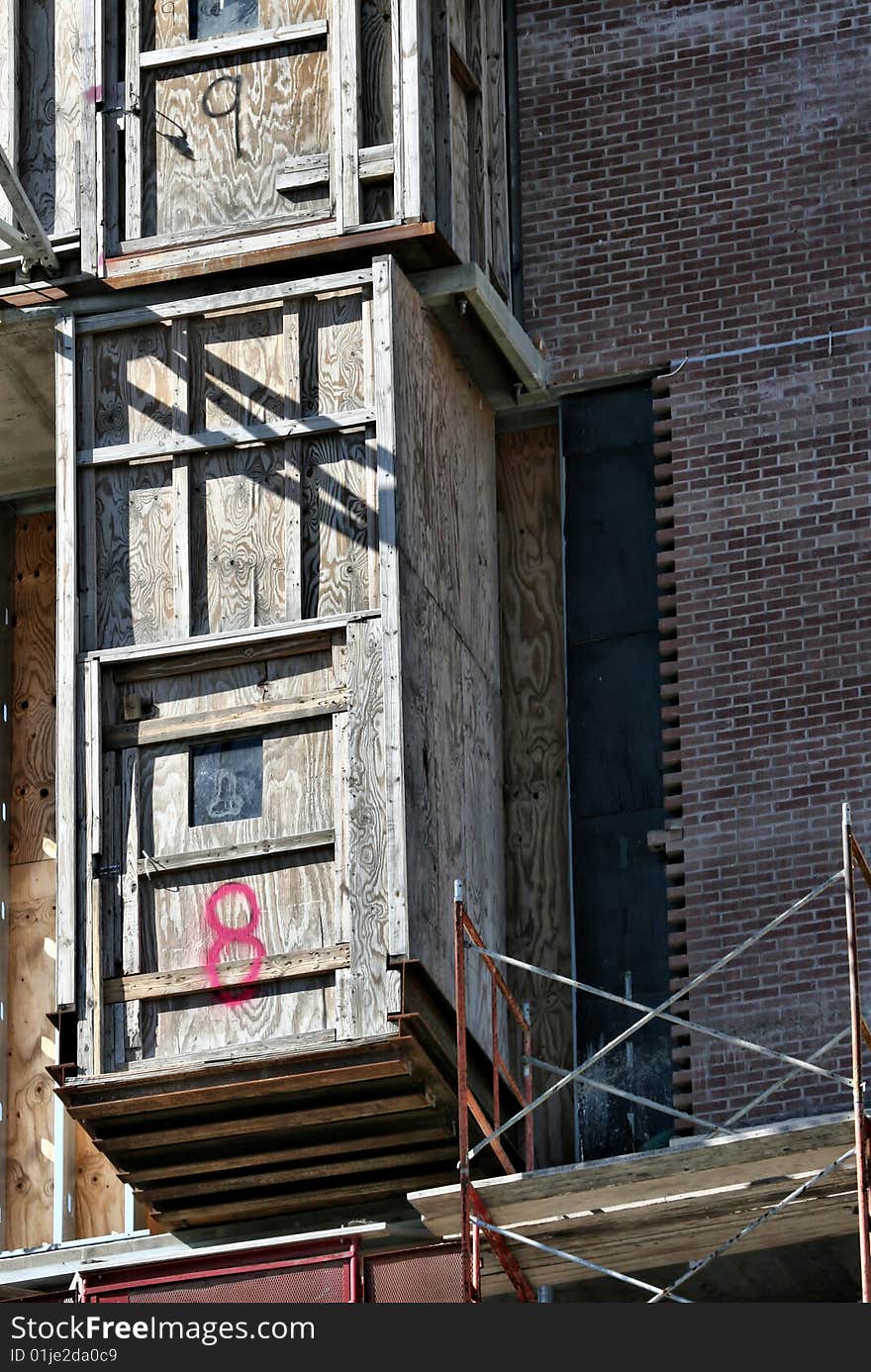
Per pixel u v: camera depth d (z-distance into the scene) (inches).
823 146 914.1
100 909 791.7
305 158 843.4
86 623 820.0
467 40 908.0
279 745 796.6
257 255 833.5
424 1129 791.7
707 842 853.2
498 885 872.3
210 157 851.4
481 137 901.8
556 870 884.0
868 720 852.0
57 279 850.8
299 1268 748.6
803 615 867.4
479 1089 818.2
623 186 927.7
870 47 919.7
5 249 852.6
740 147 920.9
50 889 935.7
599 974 864.3
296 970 770.8
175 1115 781.3
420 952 773.9
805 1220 721.6
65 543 826.2
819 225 906.1
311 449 818.2
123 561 823.1
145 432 831.7
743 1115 762.8
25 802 947.3
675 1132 829.8
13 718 956.6
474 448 901.2
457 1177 820.6
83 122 860.6
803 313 898.7
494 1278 758.5
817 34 925.8
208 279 842.2
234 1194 829.2
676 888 852.6
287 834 785.6
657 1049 849.5
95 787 800.9
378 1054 757.9
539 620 911.7
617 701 890.7
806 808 848.3
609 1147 842.8
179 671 808.9
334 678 794.2
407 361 832.9
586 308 919.0
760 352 898.7
